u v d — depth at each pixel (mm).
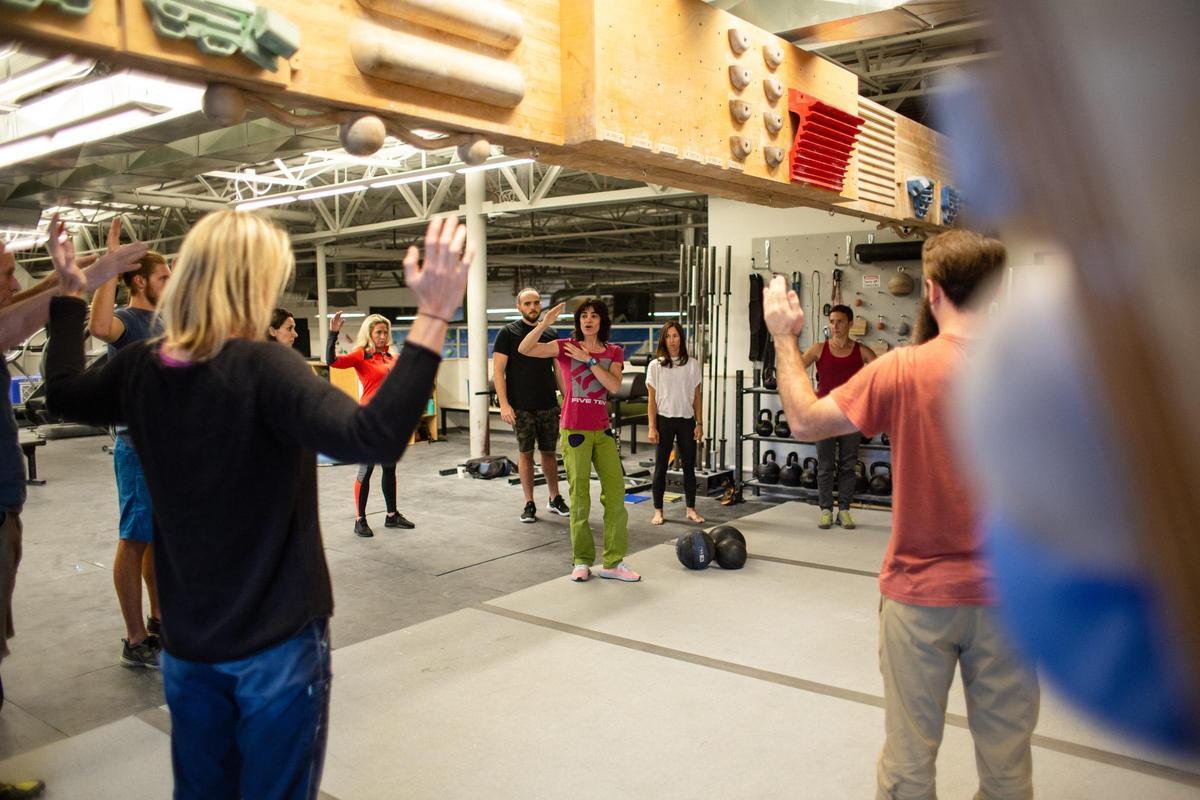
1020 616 278
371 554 5402
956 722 2992
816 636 3873
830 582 4703
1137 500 232
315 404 1440
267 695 1525
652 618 4121
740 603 4340
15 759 2811
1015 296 266
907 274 7070
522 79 2770
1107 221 207
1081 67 206
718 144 3490
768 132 3787
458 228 1389
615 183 11859
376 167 9789
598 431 4660
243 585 1514
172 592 1554
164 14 1882
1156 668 241
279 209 12797
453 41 2568
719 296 8023
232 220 1553
